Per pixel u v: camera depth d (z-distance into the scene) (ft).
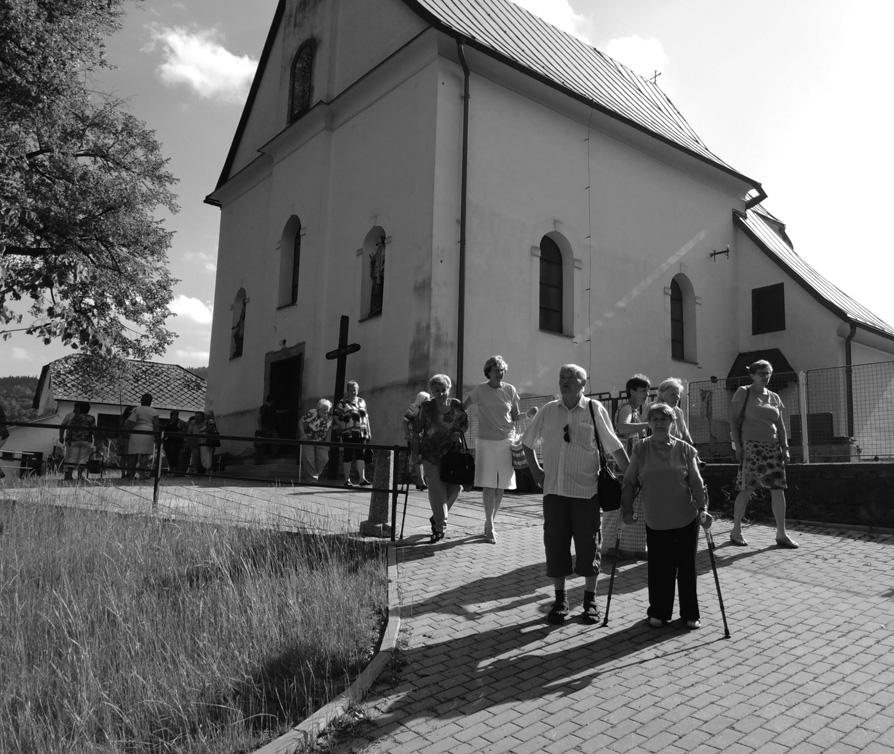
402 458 43.73
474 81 51.67
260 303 67.26
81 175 61.57
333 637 16.22
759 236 68.13
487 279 50.19
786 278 65.21
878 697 13.55
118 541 23.00
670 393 22.50
